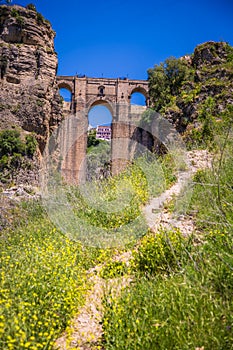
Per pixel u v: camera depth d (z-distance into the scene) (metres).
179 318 3.99
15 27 60.06
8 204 12.33
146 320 4.23
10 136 44.84
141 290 4.89
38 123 52.28
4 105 52.44
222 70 39.38
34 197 14.06
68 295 5.38
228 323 3.79
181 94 39.09
